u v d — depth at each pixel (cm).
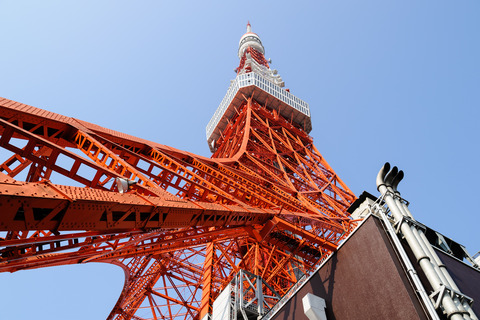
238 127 8038
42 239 1212
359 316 1591
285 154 7562
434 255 1567
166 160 2644
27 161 1786
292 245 3456
